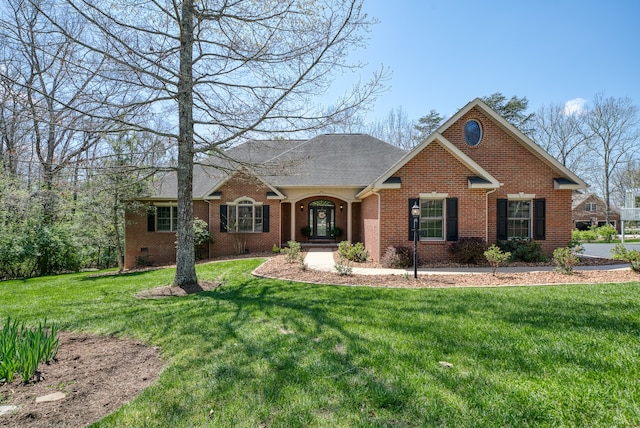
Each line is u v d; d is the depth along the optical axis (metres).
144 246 18.31
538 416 2.79
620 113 39.25
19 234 15.25
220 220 17.62
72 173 9.05
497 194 13.66
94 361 4.15
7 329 3.98
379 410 2.92
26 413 2.96
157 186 17.05
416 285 8.40
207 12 8.34
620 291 7.08
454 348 4.21
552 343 4.31
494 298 6.73
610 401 2.99
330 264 12.58
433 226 12.73
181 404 3.07
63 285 10.38
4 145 17.14
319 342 4.51
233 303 6.82
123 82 7.76
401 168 12.61
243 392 3.25
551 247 13.68
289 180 18.31
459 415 2.82
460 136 14.04
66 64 7.35
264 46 8.09
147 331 5.26
